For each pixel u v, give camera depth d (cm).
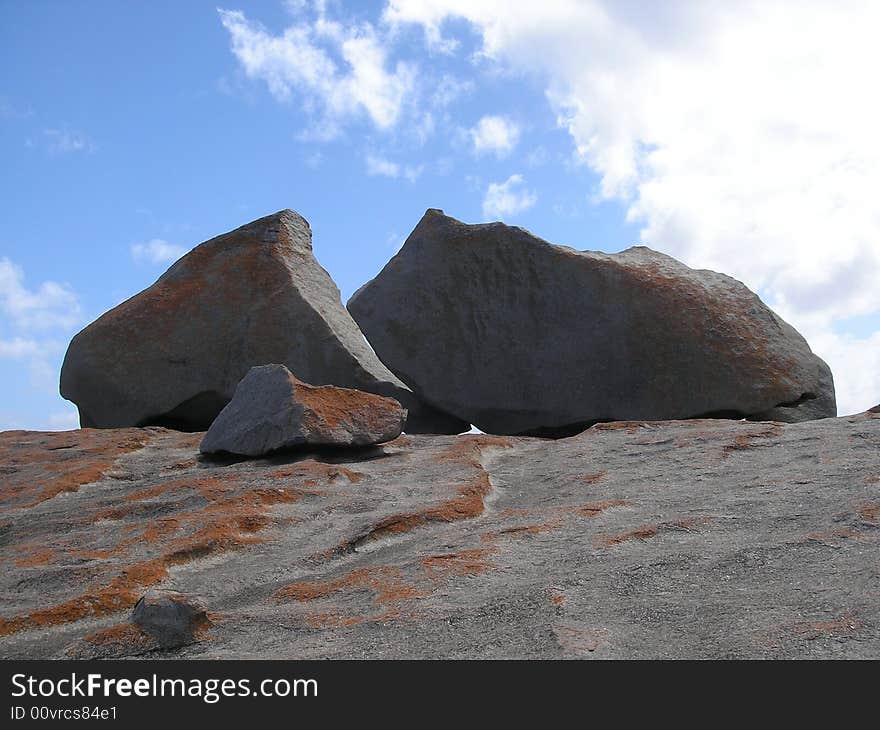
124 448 761
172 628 363
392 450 715
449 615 359
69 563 462
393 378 1043
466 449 691
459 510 525
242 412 712
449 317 1187
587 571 395
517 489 600
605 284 1106
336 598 399
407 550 462
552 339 1122
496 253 1170
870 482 489
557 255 1137
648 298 1089
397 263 1246
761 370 1061
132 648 360
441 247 1206
